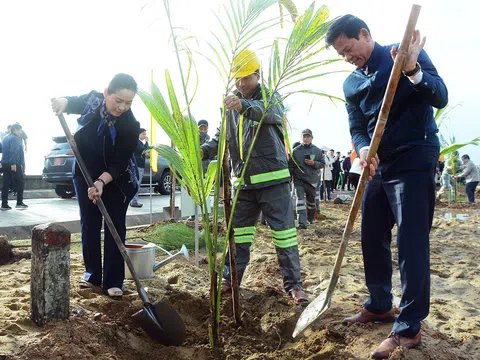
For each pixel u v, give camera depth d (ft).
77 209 34.17
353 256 19.98
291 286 12.87
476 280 16.74
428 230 9.17
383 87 9.18
